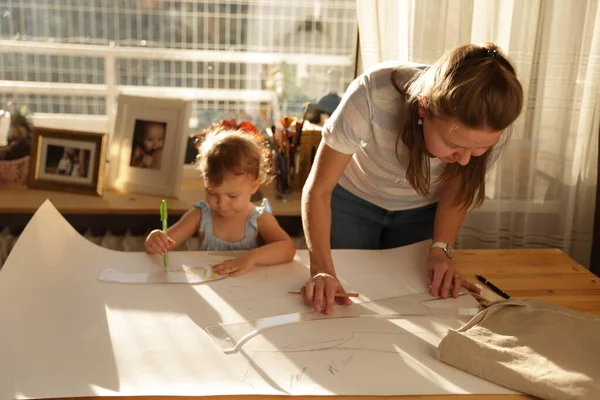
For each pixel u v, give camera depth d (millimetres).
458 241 2021
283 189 2025
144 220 2014
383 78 1195
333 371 932
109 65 2184
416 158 1177
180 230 1521
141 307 1099
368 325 1071
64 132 2039
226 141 1492
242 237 1533
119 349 964
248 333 1026
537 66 1880
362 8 1795
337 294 1137
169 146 2045
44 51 2137
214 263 1292
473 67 977
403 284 1237
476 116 960
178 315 1077
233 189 1468
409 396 880
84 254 1281
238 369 927
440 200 1377
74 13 2109
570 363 929
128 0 2115
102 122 2242
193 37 2189
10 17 2090
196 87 2248
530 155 1951
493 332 1010
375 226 1533
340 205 1514
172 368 922
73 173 2037
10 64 2139
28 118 2096
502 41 1857
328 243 1243
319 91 2281
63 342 976
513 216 2010
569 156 1938
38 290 1122
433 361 969
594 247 2010
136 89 2225
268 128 2195
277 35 2221
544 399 883
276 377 911
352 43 2256
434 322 1091
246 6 2170
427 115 1051
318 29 2229
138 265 1265
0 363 909
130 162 2068
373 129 1227
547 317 1049
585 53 1855
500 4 1828
